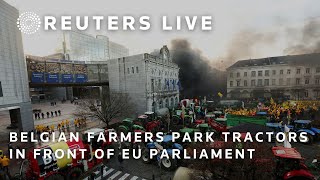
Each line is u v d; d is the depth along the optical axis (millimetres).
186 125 24531
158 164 14234
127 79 36594
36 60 34656
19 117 24406
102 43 106688
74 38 91625
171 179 12078
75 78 40250
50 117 36500
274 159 10141
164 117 28359
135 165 14664
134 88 35531
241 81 61469
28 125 25406
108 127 26891
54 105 58906
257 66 58531
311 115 27422
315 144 16766
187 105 38656
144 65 33625
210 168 9453
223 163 9078
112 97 31672
